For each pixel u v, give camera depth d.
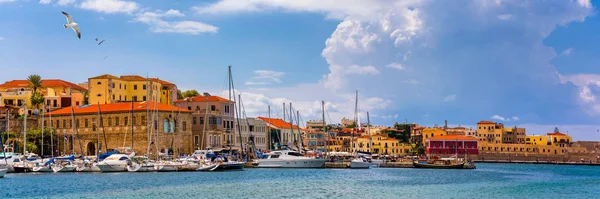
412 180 140.75
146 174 145.38
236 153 196.75
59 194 101.94
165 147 199.38
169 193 104.31
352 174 157.38
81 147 199.25
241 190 110.31
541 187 129.25
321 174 153.62
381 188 117.94
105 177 135.50
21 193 103.50
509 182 142.00
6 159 150.62
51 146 197.62
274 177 140.38
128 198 97.25
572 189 125.62
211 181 126.69
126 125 199.62
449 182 136.75
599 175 184.00
